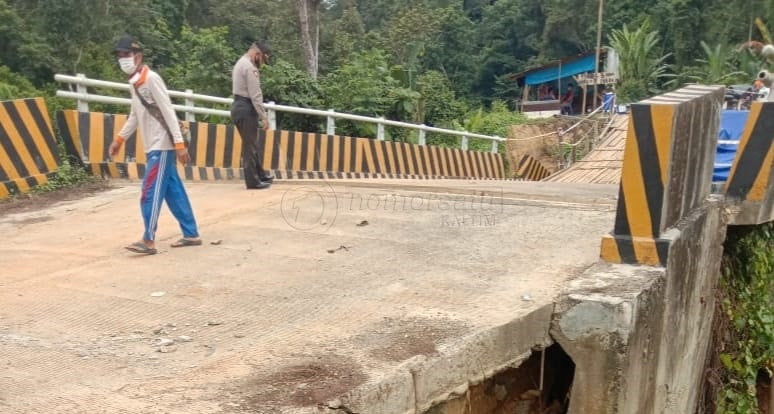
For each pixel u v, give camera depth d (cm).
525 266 453
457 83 5041
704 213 513
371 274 446
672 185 441
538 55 5122
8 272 471
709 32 3728
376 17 5272
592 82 2908
